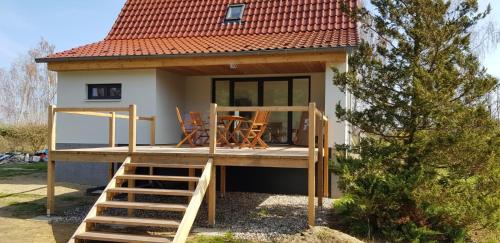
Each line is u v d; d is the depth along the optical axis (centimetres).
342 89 741
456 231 639
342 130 939
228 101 1229
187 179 664
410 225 638
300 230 662
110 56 1037
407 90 665
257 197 959
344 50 902
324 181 933
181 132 1221
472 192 623
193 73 1189
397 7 701
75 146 1129
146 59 1042
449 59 678
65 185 1097
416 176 626
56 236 638
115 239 575
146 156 741
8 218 747
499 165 609
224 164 697
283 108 658
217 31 1273
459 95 659
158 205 623
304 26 1198
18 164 1677
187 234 577
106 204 636
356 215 671
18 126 2173
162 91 1105
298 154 695
